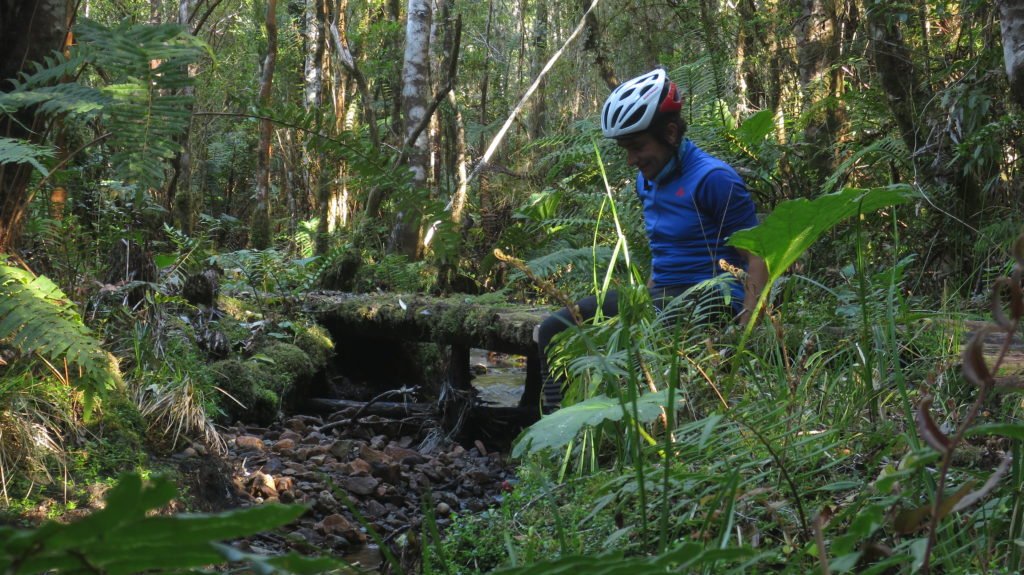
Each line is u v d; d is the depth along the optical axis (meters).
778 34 8.25
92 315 4.04
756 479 1.89
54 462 3.05
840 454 2.24
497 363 8.95
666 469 1.57
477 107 16.66
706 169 3.44
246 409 4.76
